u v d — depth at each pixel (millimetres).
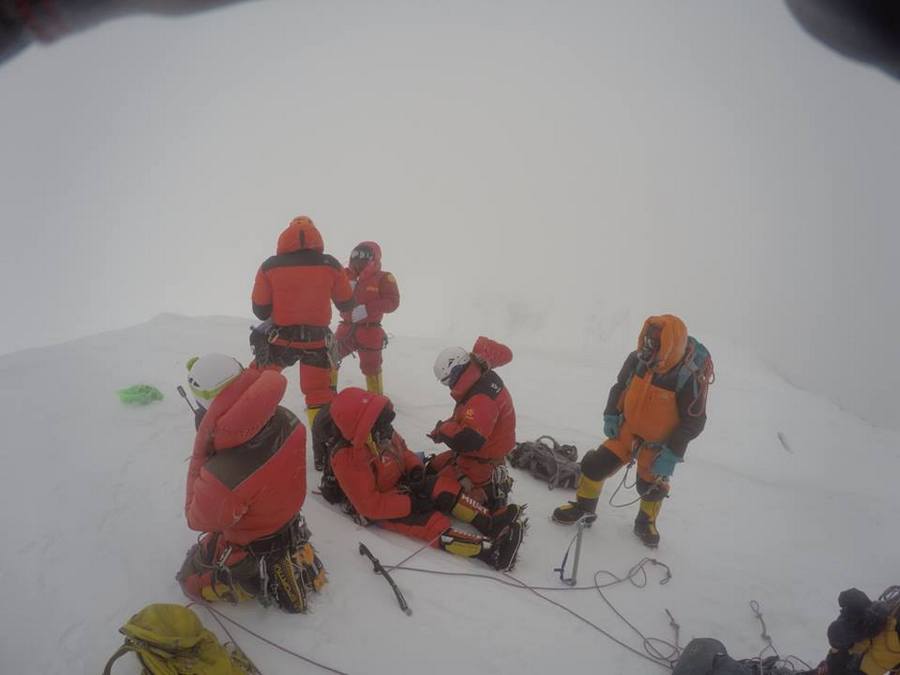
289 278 4102
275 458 2375
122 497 3297
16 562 2742
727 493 4543
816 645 3027
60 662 2318
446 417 5266
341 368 6207
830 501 4637
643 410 3309
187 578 2670
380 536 3352
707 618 3123
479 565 3254
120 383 4742
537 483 4258
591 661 2705
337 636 2627
